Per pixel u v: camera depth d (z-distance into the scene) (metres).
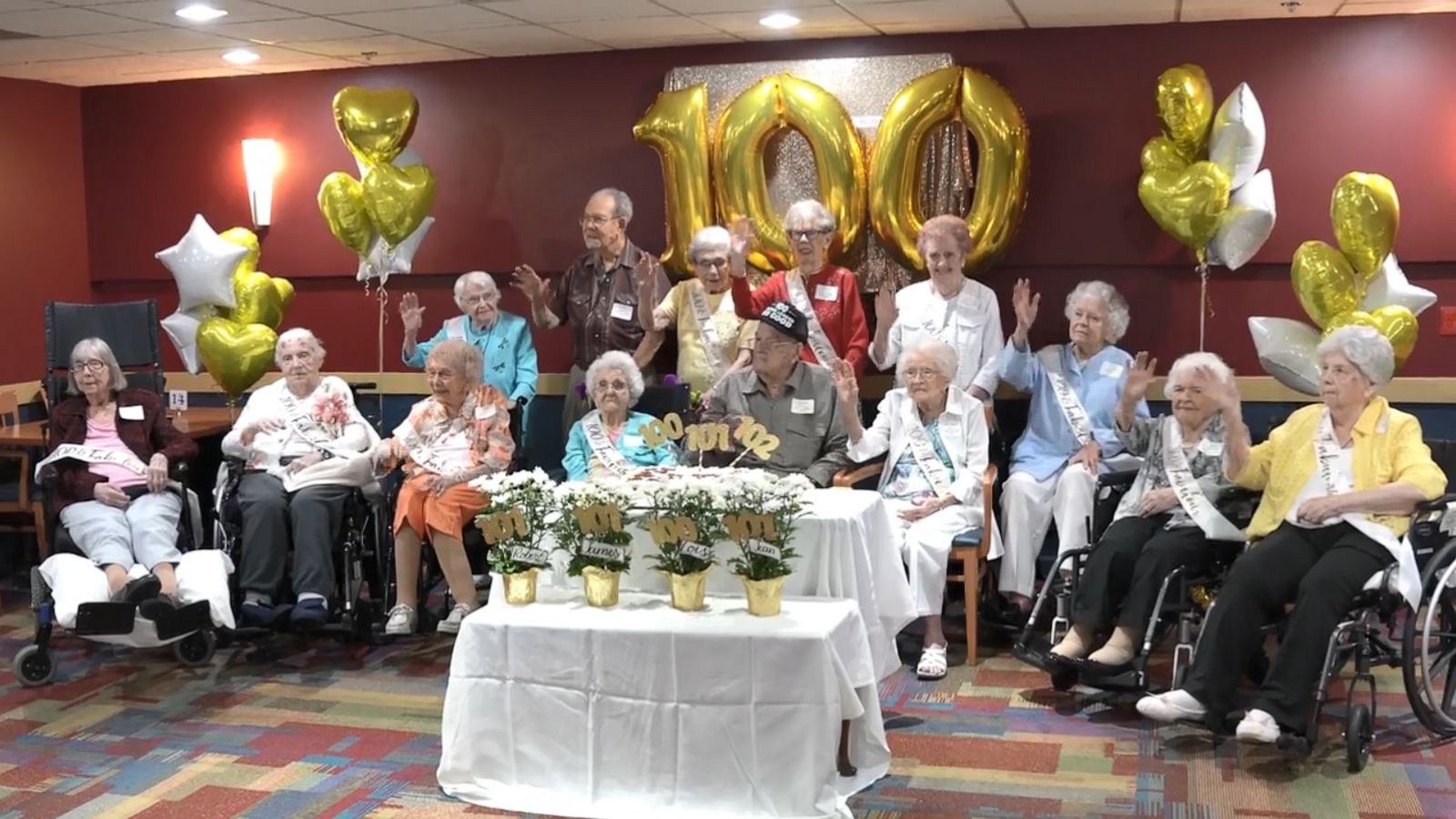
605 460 5.56
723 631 3.97
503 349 6.77
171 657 5.73
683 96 6.68
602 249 6.71
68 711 5.08
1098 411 5.95
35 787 4.36
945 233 6.07
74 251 7.91
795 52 6.80
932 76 6.34
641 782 4.08
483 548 6.16
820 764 3.95
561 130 7.20
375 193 6.80
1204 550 4.97
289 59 7.16
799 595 4.41
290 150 7.64
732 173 6.63
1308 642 4.40
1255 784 4.28
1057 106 6.53
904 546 5.40
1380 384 4.70
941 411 5.68
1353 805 4.10
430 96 7.36
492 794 4.20
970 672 5.46
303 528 5.68
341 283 7.70
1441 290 6.26
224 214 7.83
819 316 6.28
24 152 7.58
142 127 7.88
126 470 5.77
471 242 7.41
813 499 4.74
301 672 5.54
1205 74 6.14
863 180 6.54
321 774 4.46
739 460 5.64
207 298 6.91
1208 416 5.11
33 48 6.62
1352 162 6.25
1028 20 6.29
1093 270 6.64
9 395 7.36
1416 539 4.65
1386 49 6.16
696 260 6.35
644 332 6.66
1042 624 5.98
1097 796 4.20
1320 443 4.73
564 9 5.87
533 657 4.14
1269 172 6.04
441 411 5.93
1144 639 4.92
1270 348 5.94
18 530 6.76
